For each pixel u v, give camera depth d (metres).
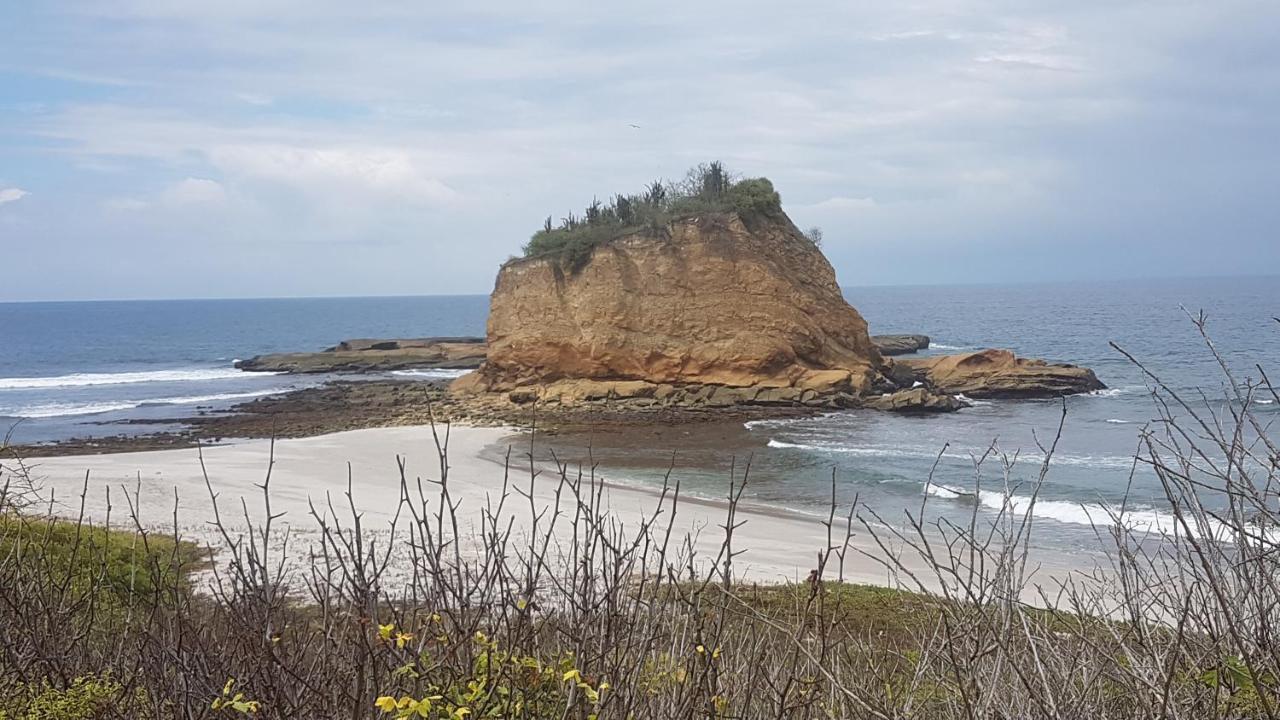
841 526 24.28
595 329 53.78
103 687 4.13
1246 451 3.37
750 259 54.56
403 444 40.28
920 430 43.69
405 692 3.41
